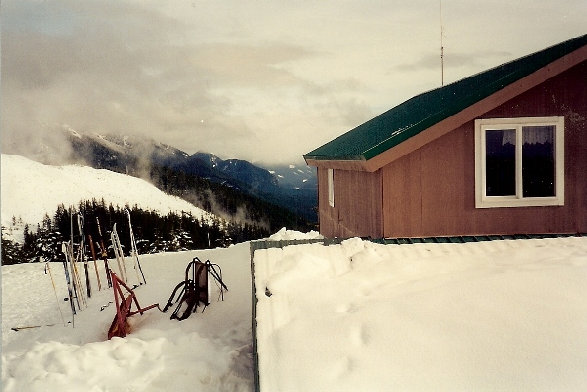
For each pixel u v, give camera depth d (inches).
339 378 157.5
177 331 302.8
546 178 290.4
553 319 168.9
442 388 149.9
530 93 284.4
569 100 285.9
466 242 272.7
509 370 152.4
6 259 2471.7
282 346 176.7
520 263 229.1
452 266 234.4
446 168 284.8
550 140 290.2
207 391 233.0
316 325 185.9
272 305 203.3
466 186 286.2
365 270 234.2
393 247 264.1
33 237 2632.9
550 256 236.8
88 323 370.9
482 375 152.1
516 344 160.9
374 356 164.6
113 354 264.2
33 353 270.8
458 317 176.7
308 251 260.8
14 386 245.0
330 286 217.0
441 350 163.5
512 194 291.3
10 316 429.1
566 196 288.7
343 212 388.2
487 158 289.1
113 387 235.1
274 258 248.8
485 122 283.4
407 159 283.4
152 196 5492.1
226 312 336.2
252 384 236.1
